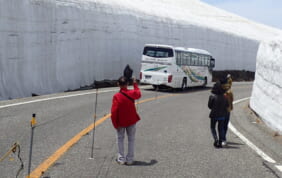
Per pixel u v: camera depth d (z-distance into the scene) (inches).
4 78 592.4
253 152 294.7
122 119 233.9
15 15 641.6
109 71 1059.9
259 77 552.4
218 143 307.0
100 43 1010.1
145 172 222.5
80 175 209.2
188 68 1005.2
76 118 416.8
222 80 304.7
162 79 887.7
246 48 2162.9
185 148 295.4
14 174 205.8
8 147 265.6
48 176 204.4
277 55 444.1
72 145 283.1
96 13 1001.5
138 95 238.7
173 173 223.3
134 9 1302.9
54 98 605.0
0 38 599.5
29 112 437.4
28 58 670.5
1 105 482.6
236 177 222.7
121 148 239.8
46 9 749.9
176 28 1530.5
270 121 430.0
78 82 874.8
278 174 235.0
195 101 721.6
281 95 399.5
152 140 321.4
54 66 767.7
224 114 303.4
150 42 1325.0
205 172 229.1
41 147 271.7
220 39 1908.2
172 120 448.8
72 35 855.7
